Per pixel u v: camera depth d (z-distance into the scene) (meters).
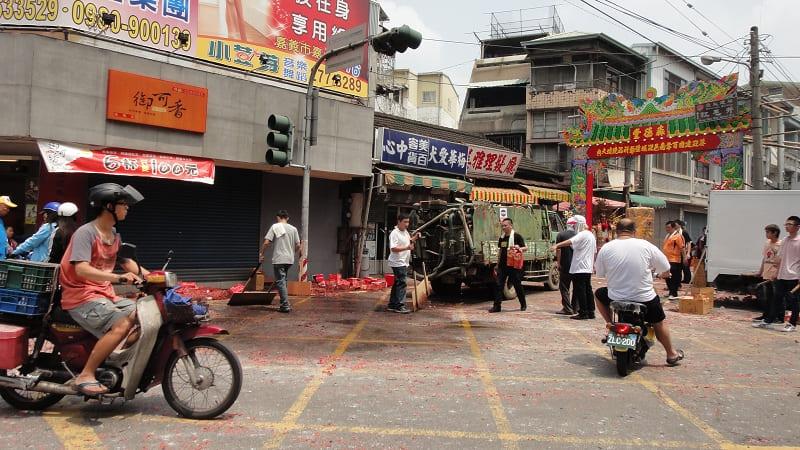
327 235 14.73
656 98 18.25
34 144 9.40
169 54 10.66
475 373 5.78
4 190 10.90
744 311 11.07
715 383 5.58
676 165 34.09
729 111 16.41
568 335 7.93
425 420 4.33
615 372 5.93
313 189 14.42
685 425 4.34
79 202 10.45
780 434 4.19
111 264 4.35
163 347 4.27
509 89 33.12
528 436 4.04
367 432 4.05
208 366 4.39
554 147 29.92
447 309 10.36
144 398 4.77
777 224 11.45
